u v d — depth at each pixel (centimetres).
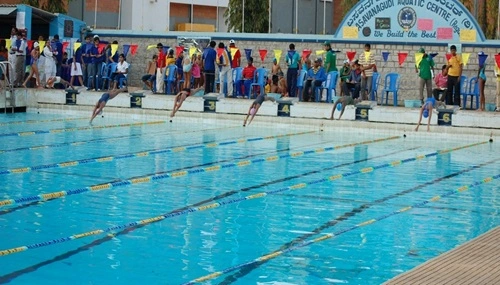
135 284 717
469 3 3125
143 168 1390
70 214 1006
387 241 895
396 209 1080
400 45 2502
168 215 1013
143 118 2289
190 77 2392
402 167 1473
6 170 1328
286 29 3372
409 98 2494
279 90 2355
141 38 2822
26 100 2412
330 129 2089
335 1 3675
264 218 1008
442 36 2461
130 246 852
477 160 1582
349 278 746
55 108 2383
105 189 1187
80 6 3494
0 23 2898
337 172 1395
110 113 2328
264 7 3316
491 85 2414
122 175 1309
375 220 1007
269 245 868
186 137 1873
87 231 916
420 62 2206
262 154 1606
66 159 1473
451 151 1723
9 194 1127
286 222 987
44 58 2470
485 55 2175
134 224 958
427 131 1986
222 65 2380
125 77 2459
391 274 762
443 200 1150
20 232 905
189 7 3897
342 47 2569
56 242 862
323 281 736
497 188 1258
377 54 2530
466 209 1086
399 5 2494
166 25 3750
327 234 926
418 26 2481
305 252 840
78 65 2502
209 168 1405
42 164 1405
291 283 728
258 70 2359
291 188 1226
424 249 862
